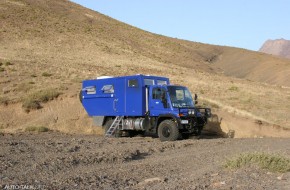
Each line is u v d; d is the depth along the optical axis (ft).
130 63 192.44
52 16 275.18
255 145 59.16
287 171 36.11
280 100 123.54
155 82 74.74
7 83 114.73
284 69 368.48
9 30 213.46
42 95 100.27
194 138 76.38
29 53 176.55
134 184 32.78
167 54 303.89
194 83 147.95
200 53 436.35
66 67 149.79
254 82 196.75
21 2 281.13
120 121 75.36
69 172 36.42
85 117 94.17
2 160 39.78
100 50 220.84
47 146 51.57
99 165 41.14
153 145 57.98
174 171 38.88
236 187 29.50
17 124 92.94
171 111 68.69
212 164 41.57
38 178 33.01
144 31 378.53
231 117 92.48
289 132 86.38
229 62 422.41
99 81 79.05
